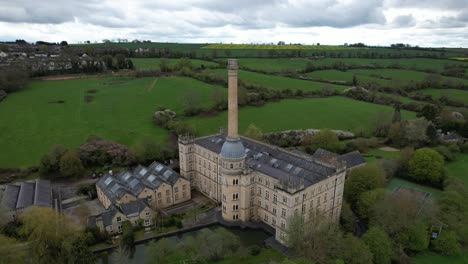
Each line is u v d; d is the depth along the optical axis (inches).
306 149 6131.9
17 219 3577.8
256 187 3846.0
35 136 5861.2
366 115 7691.9
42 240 3016.7
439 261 3292.3
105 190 4141.2
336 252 2972.4
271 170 3754.9
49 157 4847.4
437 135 6422.2
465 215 3767.2
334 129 6865.2
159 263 3051.2
